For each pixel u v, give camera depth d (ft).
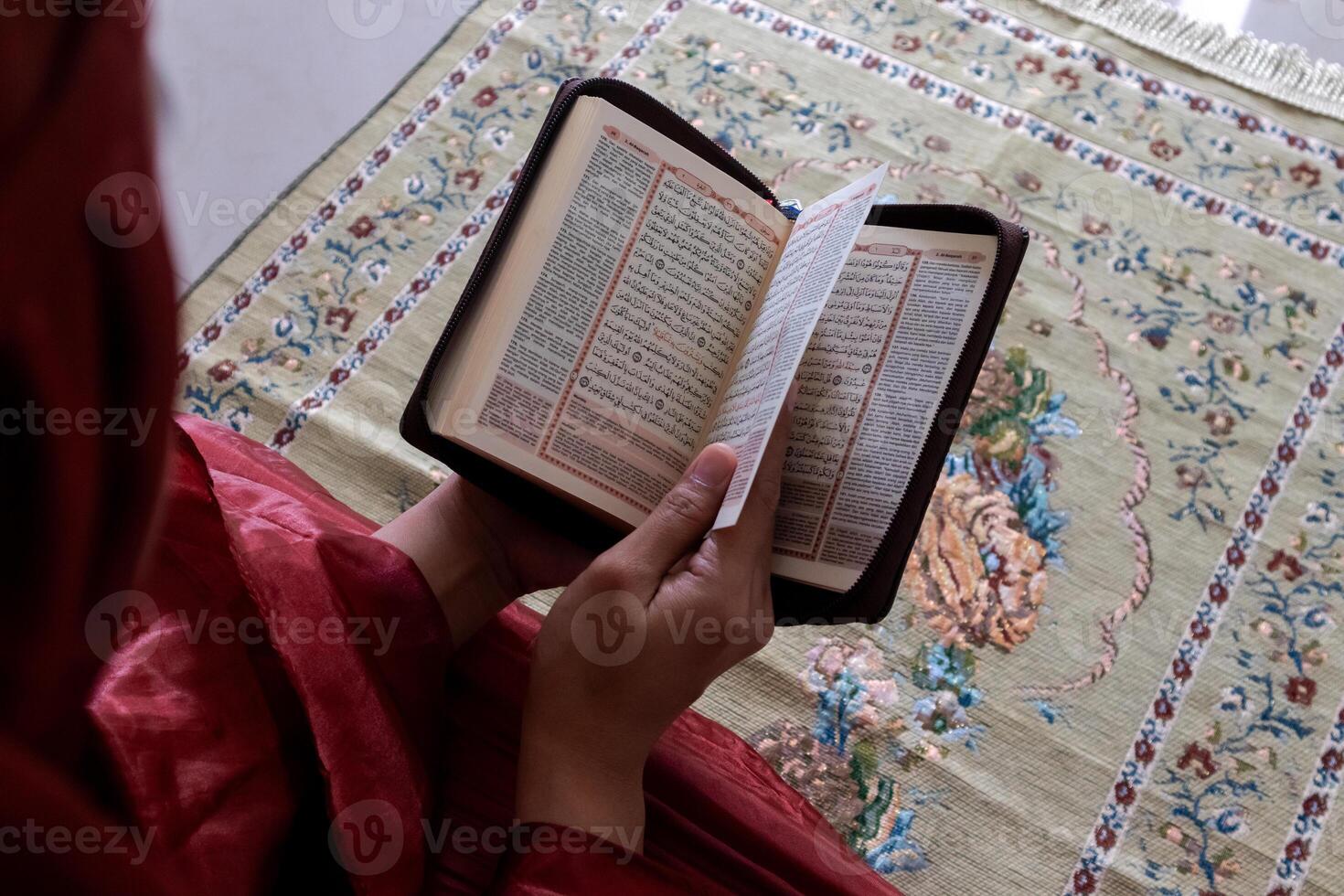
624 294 2.36
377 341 4.78
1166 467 4.50
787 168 5.17
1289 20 5.65
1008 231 2.25
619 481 2.35
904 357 2.31
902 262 2.37
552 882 1.85
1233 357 4.73
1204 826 3.92
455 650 2.49
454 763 2.37
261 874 1.67
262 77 5.43
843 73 5.42
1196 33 5.52
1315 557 4.35
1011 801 3.95
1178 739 4.05
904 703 4.10
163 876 1.11
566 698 2.02
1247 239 4.99
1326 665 4.17
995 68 5.43
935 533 4.37
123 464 0.92
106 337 0.86
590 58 5.46
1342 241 4.99
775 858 2.48
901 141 5.23
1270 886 3.84
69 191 0.78
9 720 0.93
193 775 1.60
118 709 1.55
